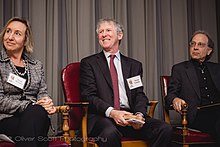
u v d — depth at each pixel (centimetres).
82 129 290
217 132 316
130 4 425
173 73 365
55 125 378
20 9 378
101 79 316
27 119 249
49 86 385
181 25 441
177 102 327
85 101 308
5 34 295
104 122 288
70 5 399
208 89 364
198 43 365
